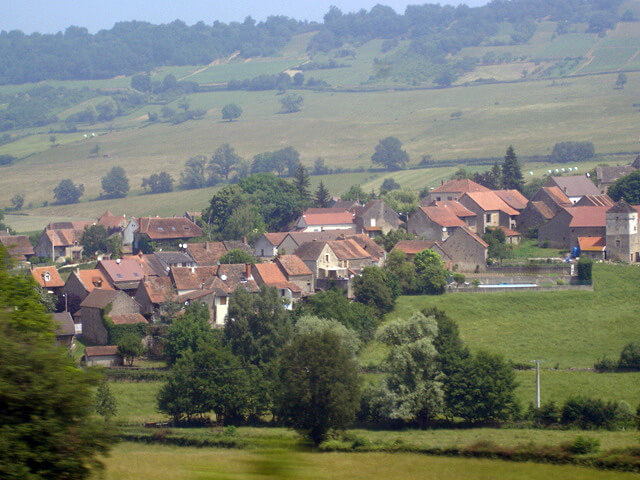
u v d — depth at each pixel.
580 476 150.38
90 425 112.25
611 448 169.75
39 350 112.75
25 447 104.81
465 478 147.50
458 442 193.00
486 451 169.75
